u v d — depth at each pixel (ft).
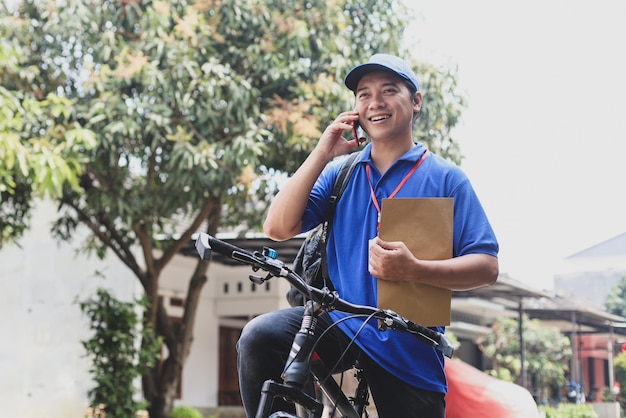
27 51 34.24
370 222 8.89
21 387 44.27
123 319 37.35
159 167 35.68
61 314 46.55
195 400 61.57
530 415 15.44
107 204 34.83
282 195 8.93
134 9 33.06
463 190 8.83
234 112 32.71
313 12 34.35
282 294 62.08
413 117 9.16
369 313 7.96
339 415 8.95
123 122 31.19
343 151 9.05
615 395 72.59
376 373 8.79
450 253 8.20
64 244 46.88
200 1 33.14
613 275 71.61
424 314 8.20
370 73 8.93
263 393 7.66
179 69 31.30
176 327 59.47
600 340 99.14
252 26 33.83
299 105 32.37
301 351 7.79
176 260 59.06
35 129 31.24
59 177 27.89
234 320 67.77
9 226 37.40
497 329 79.51
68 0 32.89
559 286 71.92
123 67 31.60
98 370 36.91
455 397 15.76
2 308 43.80
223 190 32.91
